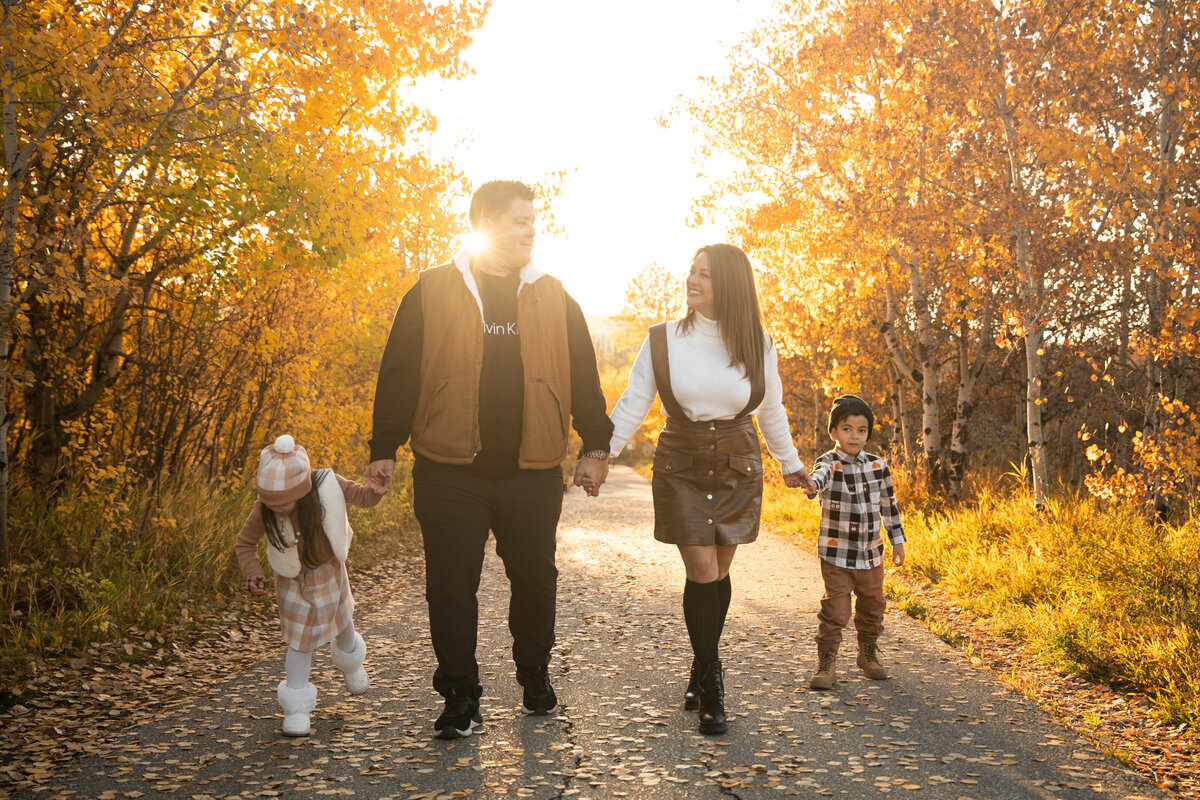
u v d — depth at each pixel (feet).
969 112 33.24
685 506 12.31
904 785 9.93
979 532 29.07
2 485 18.69
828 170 39.91
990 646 17.79
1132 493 26.08
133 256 25.11
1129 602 18.17
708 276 12.48
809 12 43.04
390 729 12.16
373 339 43.93
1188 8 28.76
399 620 21.20
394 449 11.62
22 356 23.94
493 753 11.05
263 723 12.53
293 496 11.69
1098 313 38.58
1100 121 31.12
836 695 13.99
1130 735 12.04
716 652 12.34
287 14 20.92
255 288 29.50
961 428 42.98
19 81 17.93
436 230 29.30
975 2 31.09
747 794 9.70
